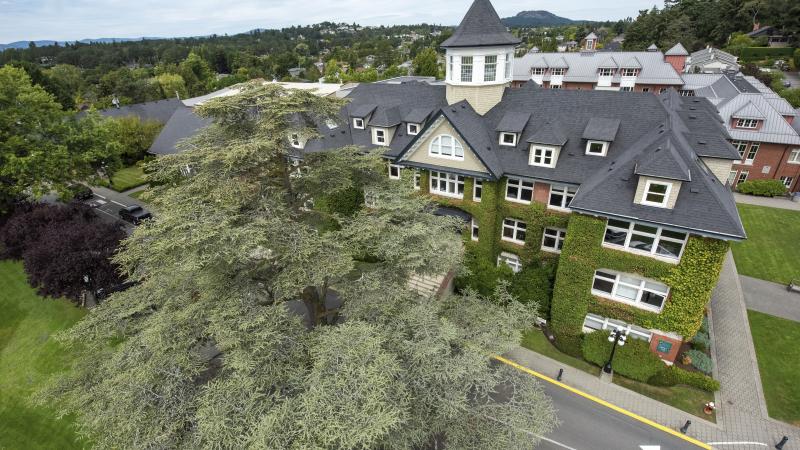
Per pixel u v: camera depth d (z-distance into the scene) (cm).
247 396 1274
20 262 3347
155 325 1474
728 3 11344
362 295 1628
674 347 2200
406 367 1427
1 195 3538
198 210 1444
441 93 3300
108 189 4991
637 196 1958
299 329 1471
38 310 2898
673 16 12481
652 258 2039
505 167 2673
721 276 3103
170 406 1341
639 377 2186
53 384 1605
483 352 1709
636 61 6788
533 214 2667
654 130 2288
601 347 2302
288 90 1647
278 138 1486
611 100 2522
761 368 2270
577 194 2219
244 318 1354
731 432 1933
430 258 1842
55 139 3578
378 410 1103
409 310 1620
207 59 16950
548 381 2244
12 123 3284
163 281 1734
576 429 1970
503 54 2761
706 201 1836
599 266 2192
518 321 2084
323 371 1251
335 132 3466
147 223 1759
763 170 4550
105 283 2730
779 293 2900
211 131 1739
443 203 3017
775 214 4053
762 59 9638
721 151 2222
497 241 2948
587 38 11056
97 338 1641
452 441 1443
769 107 4478
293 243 1473
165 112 6719
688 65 9188
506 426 1477
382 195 1923
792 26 9594
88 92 10175
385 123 3152
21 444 1980
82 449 1933
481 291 2670
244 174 1619
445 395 1398
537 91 2803
